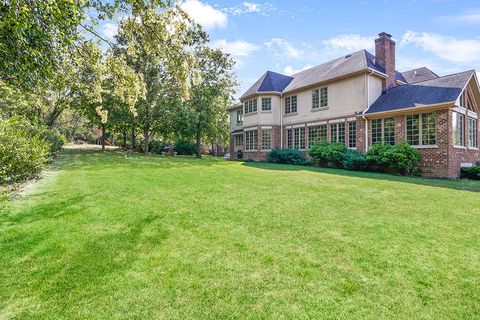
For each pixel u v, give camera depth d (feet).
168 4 24.81
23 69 21.57
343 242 13.83
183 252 12.56
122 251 12.58
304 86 66.80
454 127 45.42
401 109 48.03
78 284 9.93
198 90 81.71
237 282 10.18
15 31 18.11
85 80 30.73
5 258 11.76
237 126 94.17
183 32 26.53
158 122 81.46
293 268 11.22
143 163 51.96
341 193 25.58
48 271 10.78
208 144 154.10
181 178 33.37
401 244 13.62
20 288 9.66
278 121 75.25
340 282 10.23
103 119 32.81
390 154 45.50
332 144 57.57
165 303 8.95
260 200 22.35
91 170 39.93
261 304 8.95
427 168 45.47
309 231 15.33
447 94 44.65
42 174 34.73
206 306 8.84
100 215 17.78
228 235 14.64
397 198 23.72
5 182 25.85
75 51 24.20
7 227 15.37
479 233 15.19
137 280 10.21
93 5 22.50
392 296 9.39
